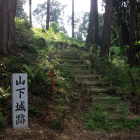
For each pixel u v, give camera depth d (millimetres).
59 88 8195
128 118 7359
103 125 6930
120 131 6742
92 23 18953
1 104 6449
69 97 8148
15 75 5930
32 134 5680
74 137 6020
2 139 5238
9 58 9281
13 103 5855
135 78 10414
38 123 6316
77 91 8953
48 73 8289
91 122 6945
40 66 9078
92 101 8375
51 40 15688
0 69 8117
